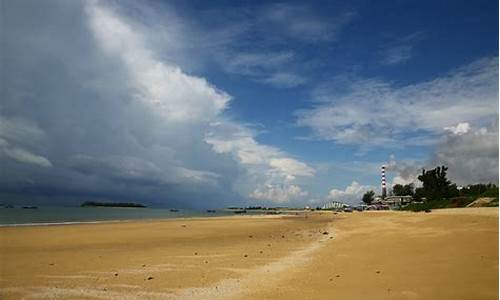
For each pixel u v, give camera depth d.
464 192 102.12
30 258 19.80
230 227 45.81
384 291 11.51
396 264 15.48
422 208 90.62
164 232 36.50
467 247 18.25
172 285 13.65
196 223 54.47
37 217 77.00
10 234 32.47
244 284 13.59
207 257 20.11
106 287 13.45
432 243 20.75
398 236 26.06
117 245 25.62
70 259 19.52
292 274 15.02
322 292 11.95
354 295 11.34
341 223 54.22
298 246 24.91
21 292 12.88
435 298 10.49
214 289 12.98
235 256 20.41
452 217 40.75
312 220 70.25
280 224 54.25
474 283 11.55
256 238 31.34
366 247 21.69
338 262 17.19
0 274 15.62
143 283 14.01
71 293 12.72
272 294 12.02
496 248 17.36
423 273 13.40
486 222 31.38
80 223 52.59
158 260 19.14
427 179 107.19
